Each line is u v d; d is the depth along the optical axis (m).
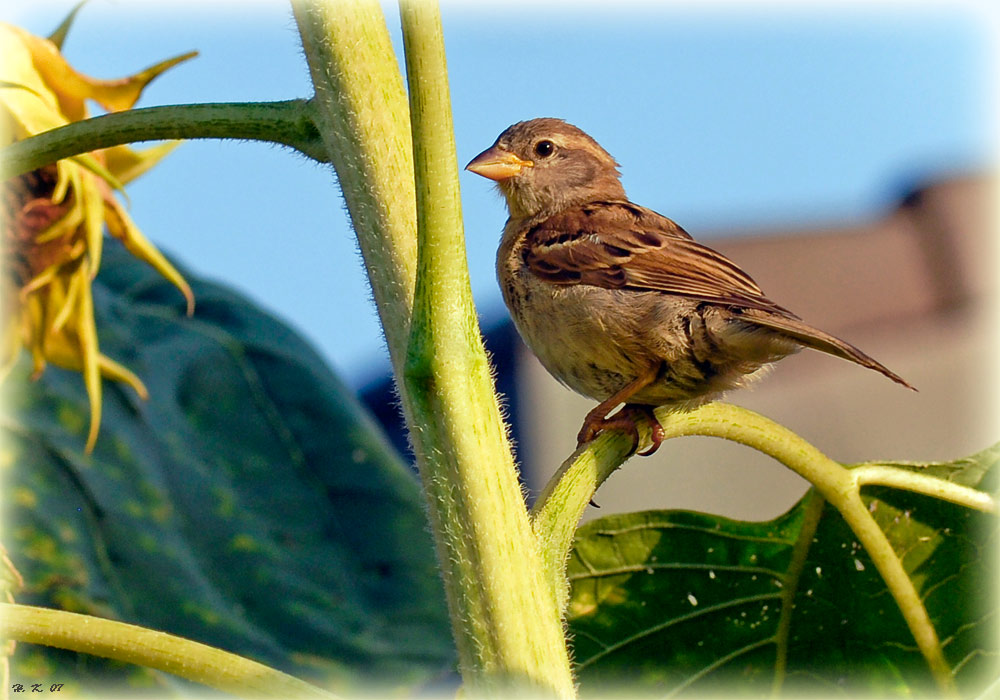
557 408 12.05
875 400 12.23
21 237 6.09
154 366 8.59
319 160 4.32
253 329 9.10
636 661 5.92
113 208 6.27
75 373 7.94
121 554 7.38
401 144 4.28
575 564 5.86
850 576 5.79
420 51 3.79
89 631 3.88
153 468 7.93
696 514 5.81
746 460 12.12
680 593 5.88
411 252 4.19
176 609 7.31
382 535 8.41
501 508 3.91
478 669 3.82
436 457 3.91
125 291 9.08
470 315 3.97
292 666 7.49
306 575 8.05
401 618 7.96
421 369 3.92
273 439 8.62
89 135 4.25
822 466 5.27
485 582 3.85
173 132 4.25
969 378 12.42
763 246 13.54
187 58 6.03
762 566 5.86
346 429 8.84
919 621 5.62
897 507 5.68
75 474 7.46
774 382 12.31
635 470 11.91
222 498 8.16
